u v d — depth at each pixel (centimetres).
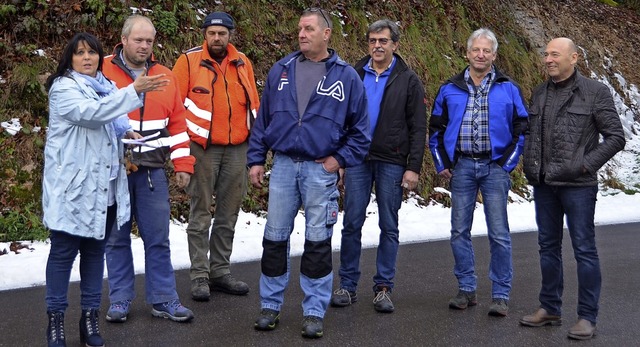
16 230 727
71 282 607
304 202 495
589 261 501
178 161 524
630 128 1770
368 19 1267
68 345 457
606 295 627
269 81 509
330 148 488
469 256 573
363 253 783
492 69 573
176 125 525
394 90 576
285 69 502
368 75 589
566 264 762
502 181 559
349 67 500
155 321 513
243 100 597
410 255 784
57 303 436
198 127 575
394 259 573
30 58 854
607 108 499
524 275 696
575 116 503
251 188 922
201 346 460
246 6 1091
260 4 1114
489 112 560
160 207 506
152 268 512
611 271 730
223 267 598
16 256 673
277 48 1089
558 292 527
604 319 550
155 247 510
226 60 596
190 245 579
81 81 431
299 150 488
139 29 505
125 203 448
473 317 546
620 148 498
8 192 762
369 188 579
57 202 421
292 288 623
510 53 1519
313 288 489
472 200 571
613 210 1191
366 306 574
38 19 882
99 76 451
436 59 1320
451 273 698
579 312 505
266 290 502
